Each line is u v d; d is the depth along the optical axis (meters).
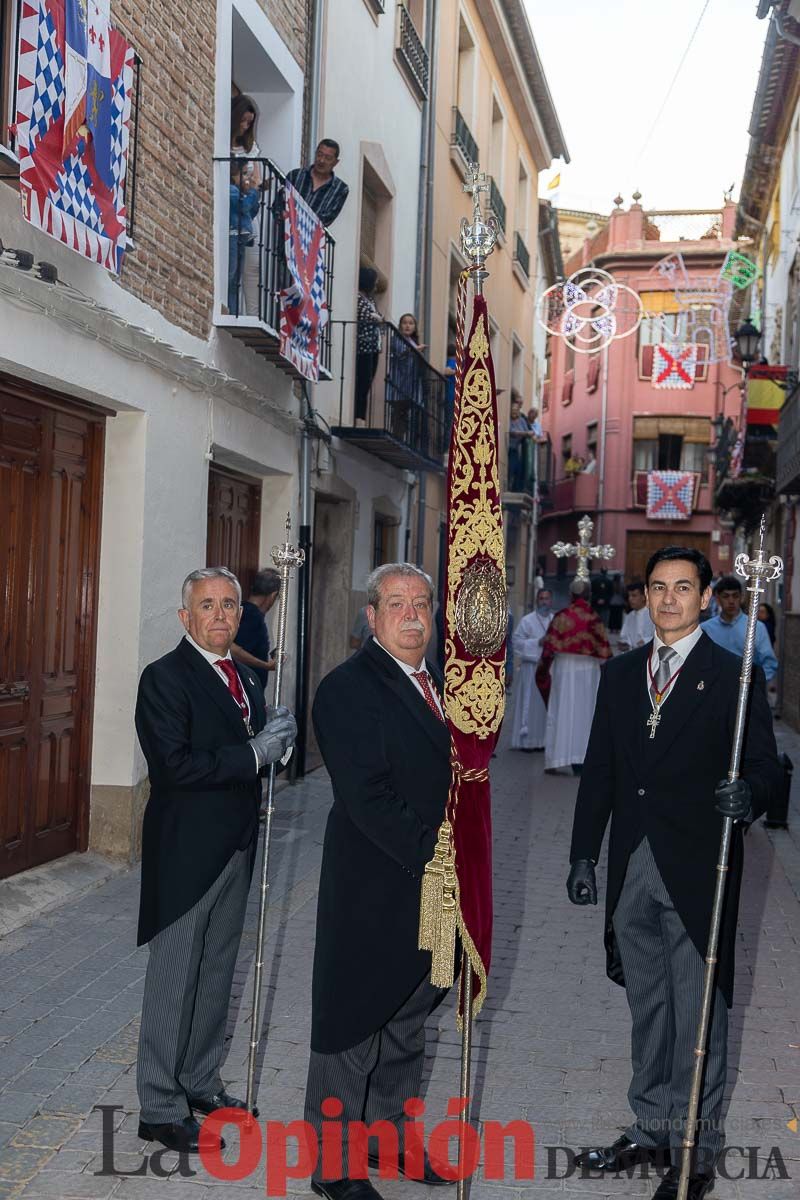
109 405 6.94
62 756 6.81
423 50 14.48
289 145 10.09
